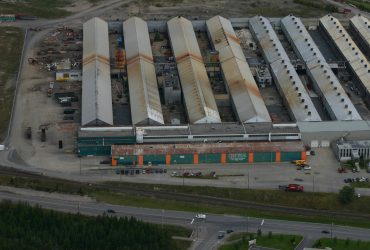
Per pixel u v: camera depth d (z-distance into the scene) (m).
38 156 135.25
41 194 123.25
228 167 133.25
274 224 116.88
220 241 111.81
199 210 120.06
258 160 135.12
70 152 136.88
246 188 126.38
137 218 116.94
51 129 144.88
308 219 118.75
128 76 162.12
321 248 109.81
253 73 167.75
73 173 130.00
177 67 167.12
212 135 138.50
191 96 152.00
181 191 125.44
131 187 126.25
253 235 113.00
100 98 150.12
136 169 131.62
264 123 143.00
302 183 128.38
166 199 122.94
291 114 149.12
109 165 133.00
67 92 160.12
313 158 137.12
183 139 138.38
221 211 120.06
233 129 140.50
